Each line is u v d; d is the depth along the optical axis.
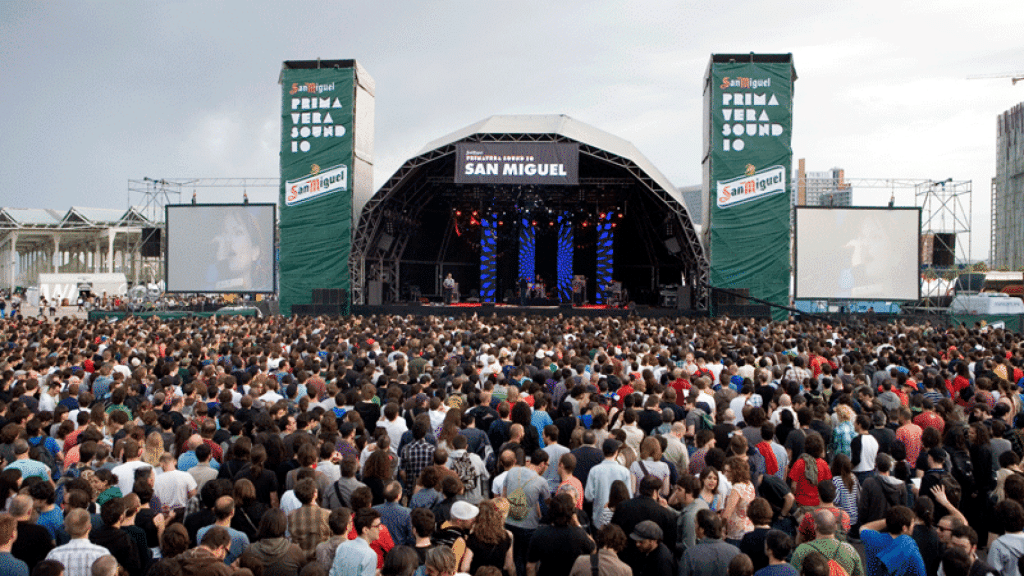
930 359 14.32
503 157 32.44
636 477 7.45
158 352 15.71
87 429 8.19
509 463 7.30
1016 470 7.36
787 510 6.94
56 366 13.43
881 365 14.11
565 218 43.50
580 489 7.01
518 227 44.56
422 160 33.53
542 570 5.80
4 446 7.78
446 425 8.16
